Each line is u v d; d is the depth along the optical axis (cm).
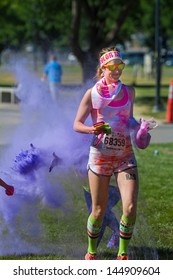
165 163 1252
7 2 3481
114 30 2773
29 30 5531
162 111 2228
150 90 3347
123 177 578
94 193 589
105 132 568
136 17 3556
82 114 588
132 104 593
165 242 700
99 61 601
